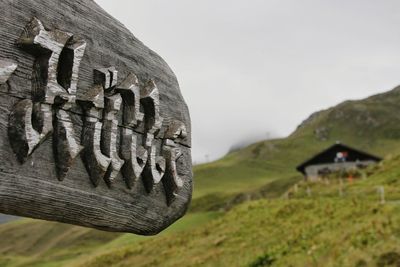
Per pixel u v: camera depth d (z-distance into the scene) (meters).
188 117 4.30
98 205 3.26
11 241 75.25
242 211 35.50
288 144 177.00
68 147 2.91
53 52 2.83
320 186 43.41
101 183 3.26
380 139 175.88
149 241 34.16
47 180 2.89
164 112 3.93
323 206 30.08
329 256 17.58
